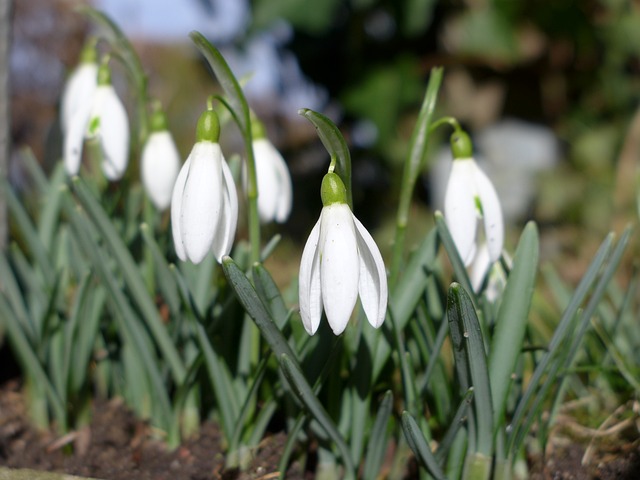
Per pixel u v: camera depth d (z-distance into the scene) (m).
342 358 0.29
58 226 0.36
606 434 0.31
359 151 0.77
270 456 0.30
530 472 0.29
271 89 0.86
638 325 0.35
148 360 0.31
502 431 0.27
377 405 0.31
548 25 0.74
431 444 0.29
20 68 1.18
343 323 0.24
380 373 0.30
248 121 0.28
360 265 0.25
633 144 0.66
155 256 0.31
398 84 0.71
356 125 0.77
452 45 0.73
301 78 0.79
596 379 0.33
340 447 0.28
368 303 0.25
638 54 0.73
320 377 0.27
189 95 0.99
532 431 0.30
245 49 0.70
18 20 1.18
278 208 0.31
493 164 0.76
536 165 0.77
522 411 0.27
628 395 0.32
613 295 0.35
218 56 0.27
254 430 0.29
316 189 0.81
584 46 0.75
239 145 0.78
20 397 0.35
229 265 0.25
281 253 0.68
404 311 0.28
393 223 0.73
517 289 0.27
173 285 0.31
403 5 0.69
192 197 0.26
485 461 0.27
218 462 0.30
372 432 0.28
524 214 0.76
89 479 0.28
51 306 0.32
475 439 0.27
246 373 0.30
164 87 1.01
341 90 0.77
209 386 0.32
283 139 0.86
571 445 0.30
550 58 0.75
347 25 0.74
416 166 0.29
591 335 0.34
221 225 0.27
